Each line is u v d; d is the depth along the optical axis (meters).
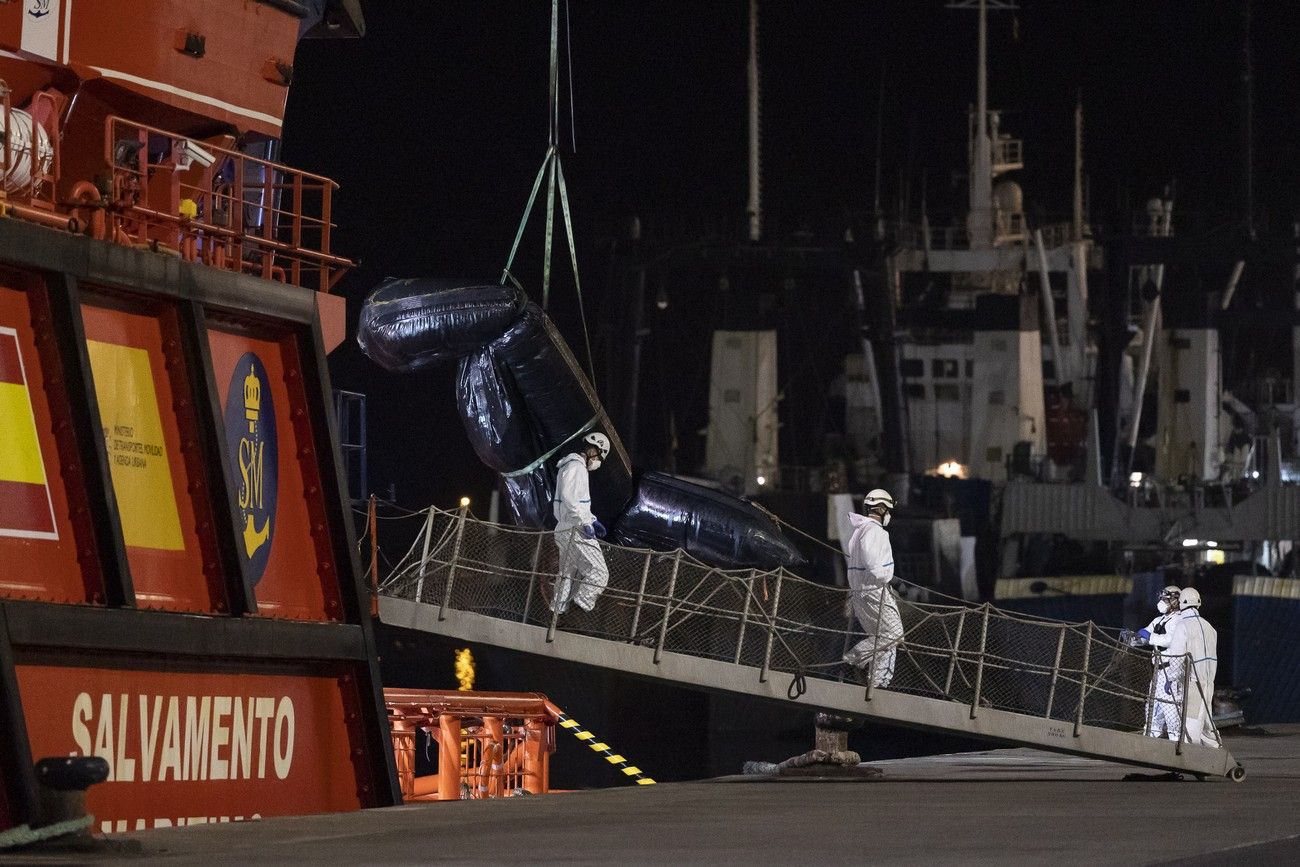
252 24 55.97
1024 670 64.69
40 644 40.19
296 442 52.88
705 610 60.38
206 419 47.56
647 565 60.69
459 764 70.38
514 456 68.19
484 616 57.22
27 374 42.62
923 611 62.81
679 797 51.59
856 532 62.50
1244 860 31.55
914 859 31.77
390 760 52.06
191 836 37.59
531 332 65.25
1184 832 37.81
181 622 44.75
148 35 52.16
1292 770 67.31
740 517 72.94
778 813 44.12
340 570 52.72
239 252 52.94
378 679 52.47
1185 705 61.31
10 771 38.25
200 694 46.47
